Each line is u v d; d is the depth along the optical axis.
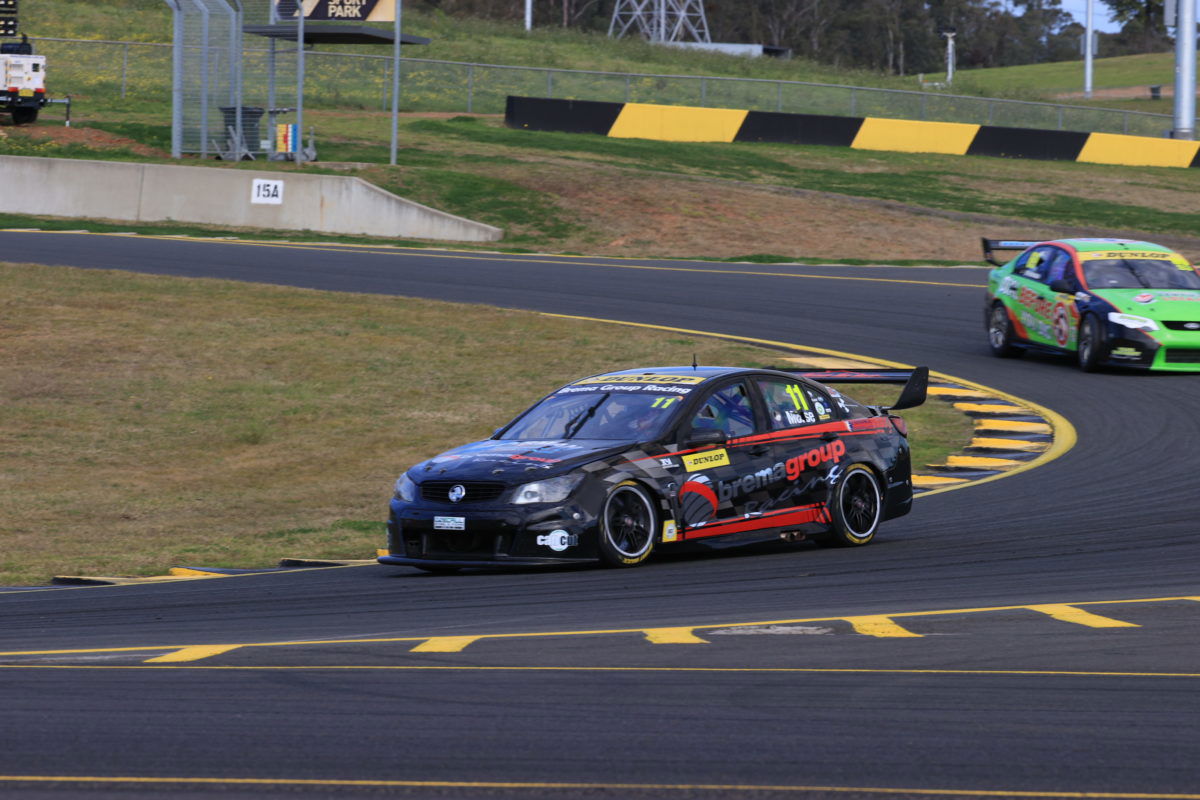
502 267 71.12
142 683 15.71
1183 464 34.00
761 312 59.25
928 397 44.75
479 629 18.88
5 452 40.03
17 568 27.67
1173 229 91.25
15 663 17.23
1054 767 12.03
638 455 24.38
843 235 85.56
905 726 13.39
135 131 104.19
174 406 45.00
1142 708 14.10
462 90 143.25
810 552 25.89
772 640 17.66
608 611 20.08
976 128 122.31
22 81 102.88
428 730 13.38
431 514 23.91
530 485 23.53
